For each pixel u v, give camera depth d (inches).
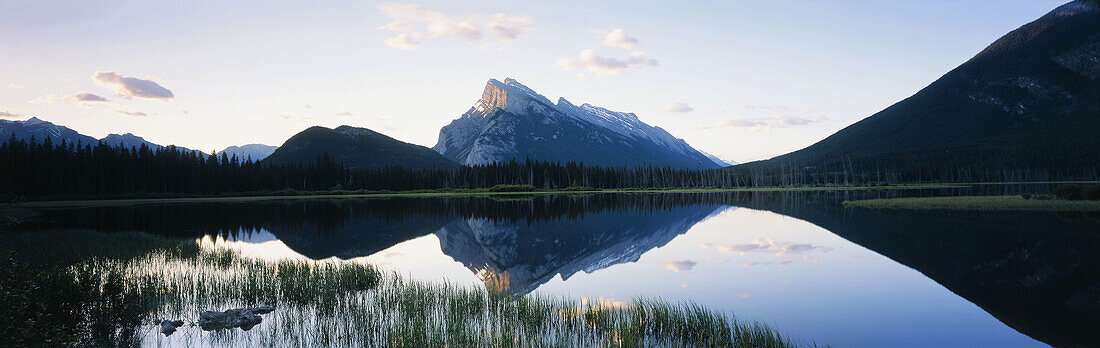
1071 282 762.2
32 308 467.2
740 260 1066.7
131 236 1386.6
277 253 1296.8
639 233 1676.9
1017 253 1003.9
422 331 517.0
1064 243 1096.8
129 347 506.9
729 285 820.6
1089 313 610.9
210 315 583.8
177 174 5285.4
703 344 475.2
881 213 2022.6
